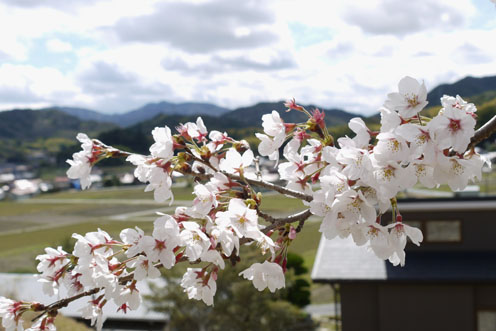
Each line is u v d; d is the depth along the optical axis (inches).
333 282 494.6
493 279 469.1
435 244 558.6
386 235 65.3
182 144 83.0
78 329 575.5
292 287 890.7
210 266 78.4
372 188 63.3
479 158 66.7
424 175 60.6
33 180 6515.8
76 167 84.8
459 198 558.3
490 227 549.0
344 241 619.5
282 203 2185.0
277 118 83.1
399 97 63.3
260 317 648.4
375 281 487.8
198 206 73.6
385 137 59.8
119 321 839.1
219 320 635.5
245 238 73.4
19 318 78.5
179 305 650.8
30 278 830.5
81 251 75.5
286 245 75.6
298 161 87.1
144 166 81.5
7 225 2962.6
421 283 484.4
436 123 58.4
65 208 3747.5
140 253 71.3
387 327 508.4
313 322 962.1
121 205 3750.0
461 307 497.4
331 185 62.7
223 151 86.2
